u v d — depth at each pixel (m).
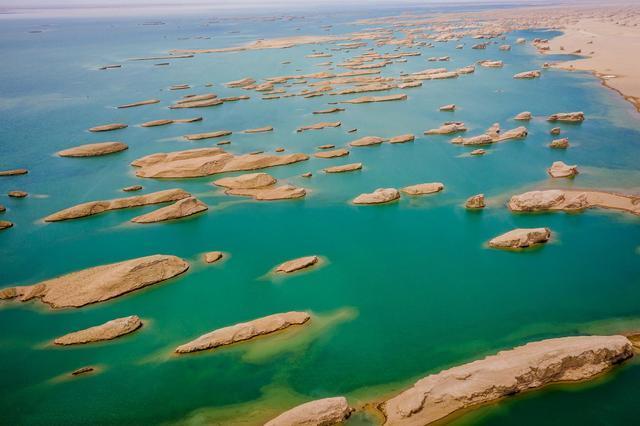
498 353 27.86
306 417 23.59
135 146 68.00
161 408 25.72
